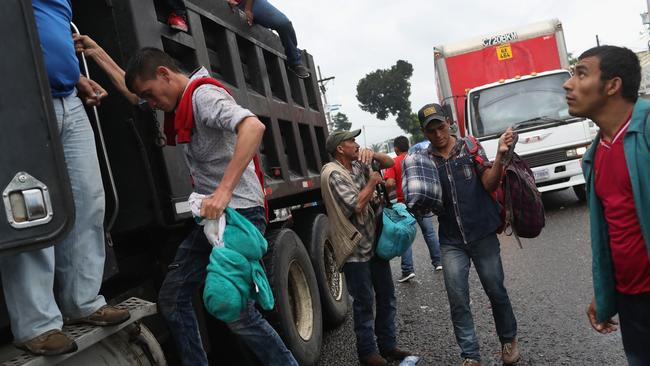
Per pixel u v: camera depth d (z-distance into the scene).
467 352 4.39
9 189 2.16
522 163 4.44
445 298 6.87
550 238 9.20
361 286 4.75
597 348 4.64
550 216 11.46
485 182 4.36
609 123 2.60
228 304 3.05
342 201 4.61
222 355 4.34
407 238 4.78
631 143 2.46
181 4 4.07
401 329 5.89
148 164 3.51
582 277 6.68
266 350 3.50
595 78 2.57
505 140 4.20
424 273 8.42
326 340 5.90
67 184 2.29
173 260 3.65
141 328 3.11
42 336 2.47
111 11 3.57
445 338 5.43
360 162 5.04
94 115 3.32
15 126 2.20
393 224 4.78
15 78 2.21
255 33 5.77
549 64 13.41
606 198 2.63
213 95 3.18
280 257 4.73
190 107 3.20
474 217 4.37
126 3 3.56
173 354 3.73
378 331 4.98
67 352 2.50
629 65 2.54
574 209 11.80
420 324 5.98
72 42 2.90
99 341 2.87
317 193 7.12
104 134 3.56
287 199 6.70
